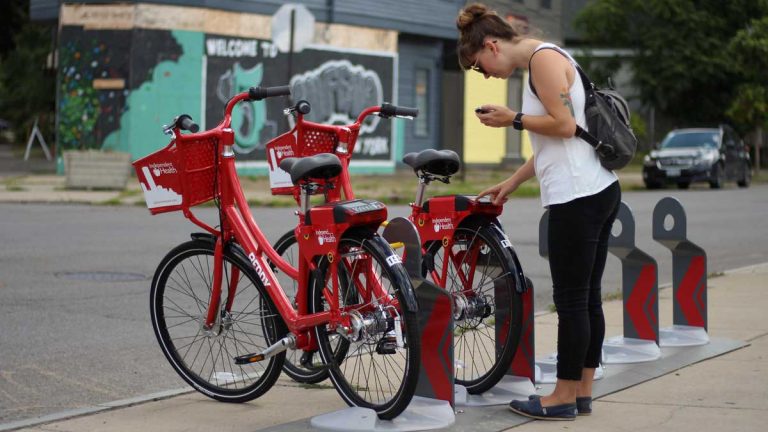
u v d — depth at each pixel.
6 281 9.48
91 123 24.23
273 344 5.16
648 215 17.92
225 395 5.40
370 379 5.37
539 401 4.91
